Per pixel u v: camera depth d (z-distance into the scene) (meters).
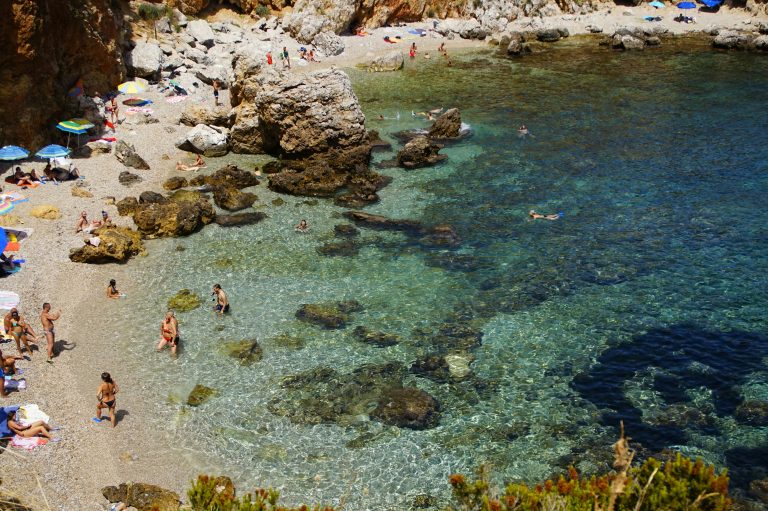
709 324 30.42
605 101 63.16
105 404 24.38
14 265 33.75
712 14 97.44
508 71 74.81
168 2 74.62
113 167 46.12
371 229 39.25
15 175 41.72
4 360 26.17
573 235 38.47
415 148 47.91
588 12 99.88
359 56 79.94
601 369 27.72
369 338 29.67
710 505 13.59
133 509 20.98
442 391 26.53
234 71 53.16
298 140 47.81
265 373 27.48
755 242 37.12
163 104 58.19
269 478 22.47
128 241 35.91
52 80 47.53
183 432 24.45
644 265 35.25
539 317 31.16
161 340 28.89
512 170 47.41
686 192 43.53
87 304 31.78
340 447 23.80
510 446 23.81
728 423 24.59
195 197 41.62
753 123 56.31
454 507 21.20
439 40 88.00
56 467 22.39
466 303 32.25
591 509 13.62
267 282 33.97
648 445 23.66
